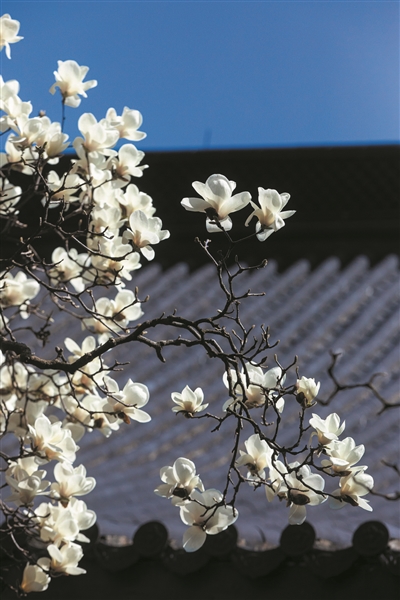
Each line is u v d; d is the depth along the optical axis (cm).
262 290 982
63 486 398
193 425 710
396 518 522
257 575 465
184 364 832
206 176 995
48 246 948
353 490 383
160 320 389
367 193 1002
